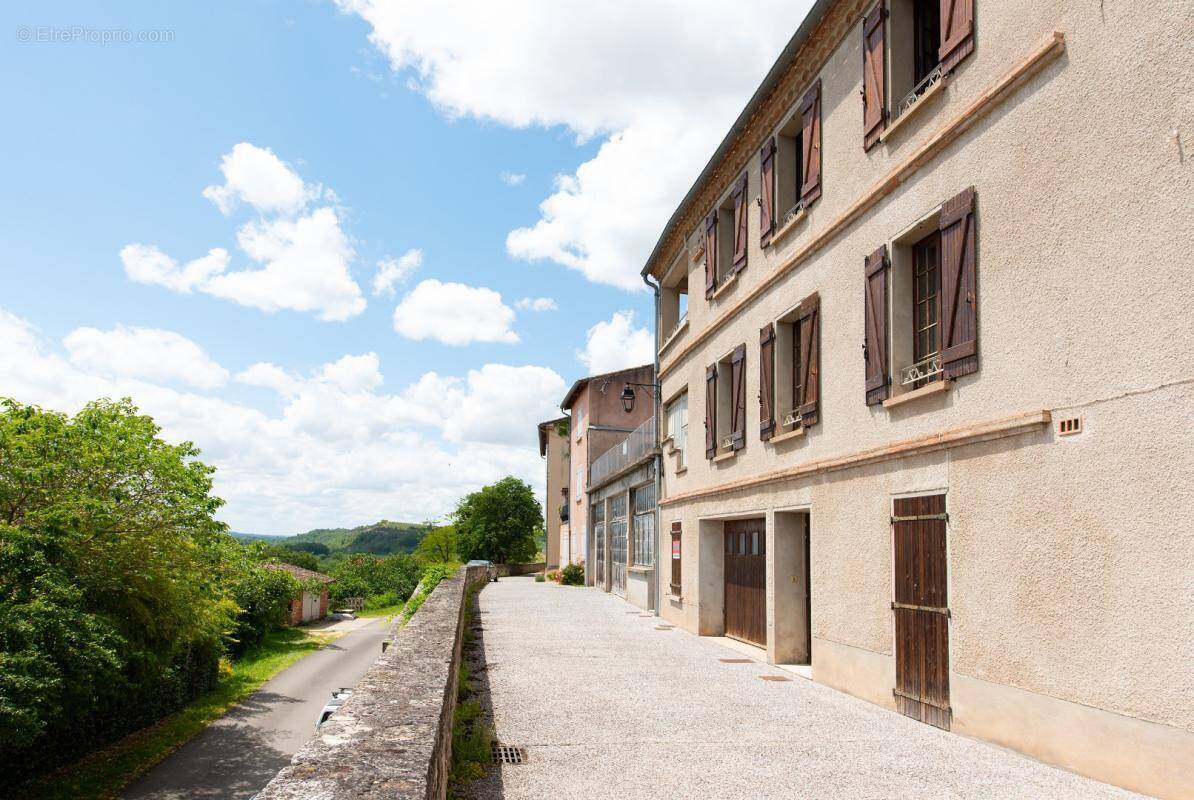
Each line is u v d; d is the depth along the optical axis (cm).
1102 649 489
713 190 1381
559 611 1781
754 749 586
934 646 668
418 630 693
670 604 1549
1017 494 571
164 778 1241
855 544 812
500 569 4784
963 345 637
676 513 1540
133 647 1308
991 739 591
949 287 662
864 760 555
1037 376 559
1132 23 492
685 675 923
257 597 2877
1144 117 479
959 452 641
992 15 630
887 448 746
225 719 1675
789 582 1028
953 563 644
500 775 516
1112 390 493
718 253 1340
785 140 1089
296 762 260
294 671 2433
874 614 769
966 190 646
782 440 1016
